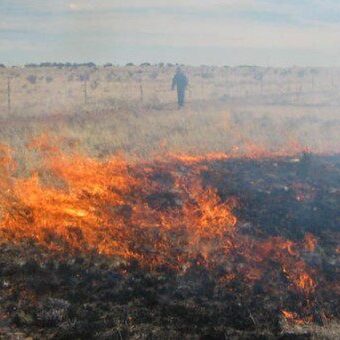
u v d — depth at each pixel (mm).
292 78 56812
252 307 10656
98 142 18109
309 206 14211
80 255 11414
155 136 19047
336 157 17375
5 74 54531
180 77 28766
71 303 9938
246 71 70500
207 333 9438
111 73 58125
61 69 65500
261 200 14258
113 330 9172
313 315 10750
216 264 11750
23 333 8953
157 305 10242
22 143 17188
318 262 12305
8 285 10227
